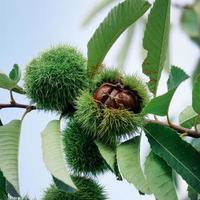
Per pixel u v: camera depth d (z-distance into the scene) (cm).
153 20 69
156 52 70
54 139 66
